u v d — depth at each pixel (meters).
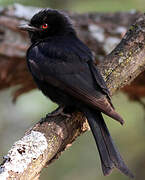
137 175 16.08
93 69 9.62
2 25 14.34
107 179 15.98
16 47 14.33
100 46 14.59
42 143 8.41
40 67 10.16
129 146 16.39
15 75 14.71
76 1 16.34
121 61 9.98
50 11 11.20
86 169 16.28
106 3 16.22
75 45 10.39
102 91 9.23
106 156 8.48
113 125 16.30
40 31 11.24
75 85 9.47
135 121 16.44
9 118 17.75
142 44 10.05
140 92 14.70
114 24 14.70
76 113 9.42
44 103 17.23
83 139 16.59
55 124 8.99
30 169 8.03
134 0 16.17
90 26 14.66
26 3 16.16
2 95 17.92
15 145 8.20
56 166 16.23
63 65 9.85
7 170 7.75
